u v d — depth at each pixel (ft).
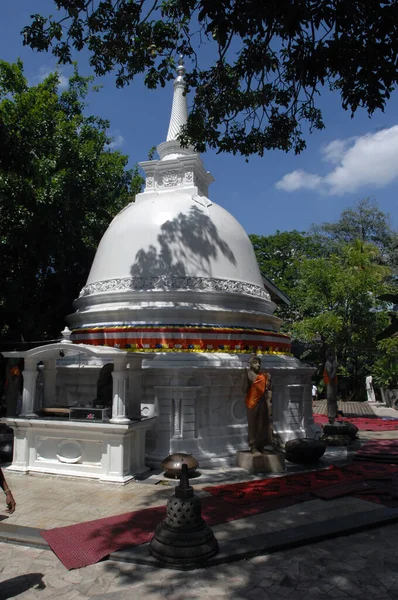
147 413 38.75
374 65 26.63
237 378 41.09
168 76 38.93
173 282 44.01
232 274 46.83
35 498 28.68
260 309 48.67
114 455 32.53
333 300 89.76
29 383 36.35
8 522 24.35
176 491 20.77
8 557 20.59
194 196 50.06
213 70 38.78
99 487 31.19
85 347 34.14
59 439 34.60
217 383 40.19
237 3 25.43
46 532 22.62
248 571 19.16
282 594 17.40
